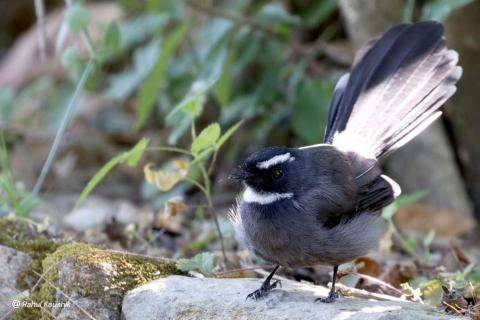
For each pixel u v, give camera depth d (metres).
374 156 9.91
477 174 14.45
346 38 16.97
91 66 11.83
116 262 9.08
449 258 10.68
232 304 8.41
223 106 14.08
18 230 10.19
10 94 17.89
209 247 11.59
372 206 9.41
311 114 14.72
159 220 11.34
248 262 10.62
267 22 15.01
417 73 10.48
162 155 16.52
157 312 8.46
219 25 14.58
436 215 13.70
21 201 11.82
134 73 15.65
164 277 9.14
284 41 15.24
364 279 9.98
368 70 10.62
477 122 13.92
